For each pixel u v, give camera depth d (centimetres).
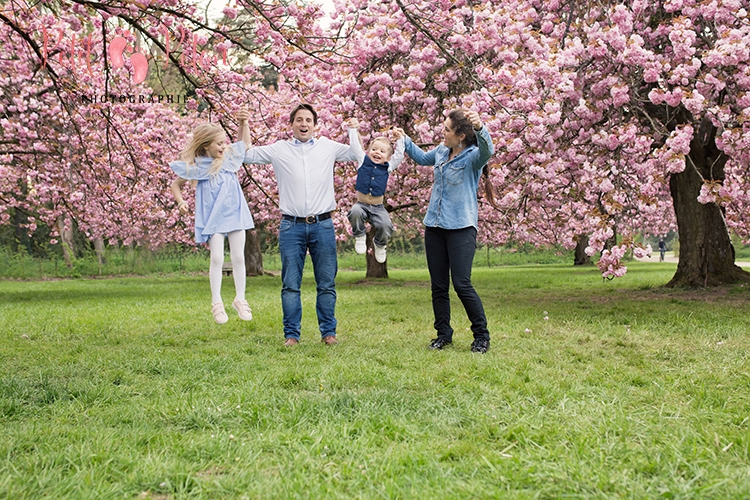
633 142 748
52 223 1819
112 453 240
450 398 324
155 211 1639
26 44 1070
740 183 880
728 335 529
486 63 851
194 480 214
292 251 528
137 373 418
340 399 312
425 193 1297
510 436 261
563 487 208
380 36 938
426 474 219
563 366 414
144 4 632
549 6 888
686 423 274
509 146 760
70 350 518
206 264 2856
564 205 970
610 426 266
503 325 632
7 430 276
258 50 866
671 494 198
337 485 210
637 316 691
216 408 300
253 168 1491
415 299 1006
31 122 1190
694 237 1052
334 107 990
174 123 1769
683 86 714
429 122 977
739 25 796
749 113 673
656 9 820
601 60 758
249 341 547
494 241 2364
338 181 1270
